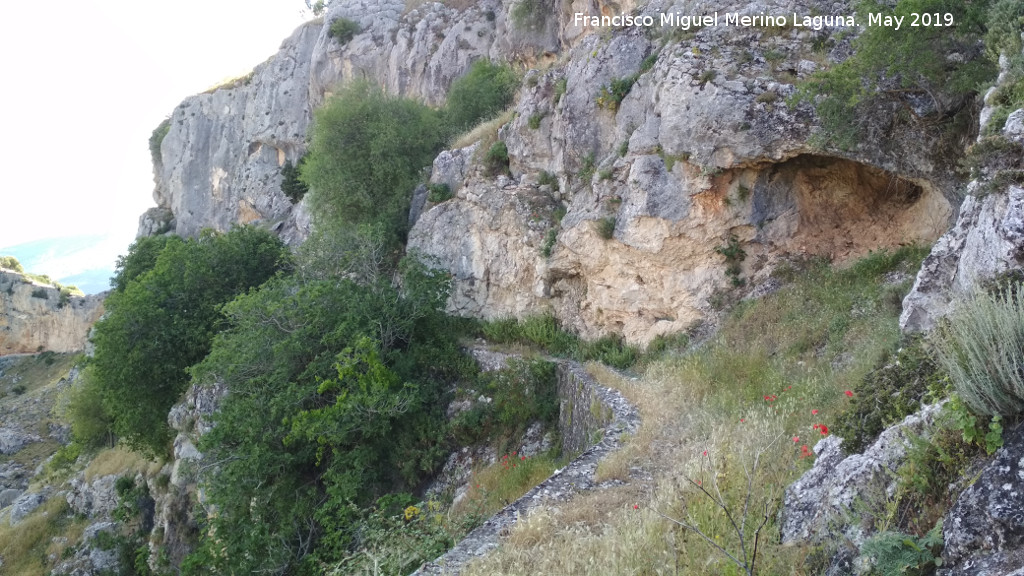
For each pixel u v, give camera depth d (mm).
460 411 13750
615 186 13516
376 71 36812
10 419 41250
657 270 12969
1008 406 3232
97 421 29703
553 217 15414
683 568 4312
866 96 9453
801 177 11758
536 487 7090
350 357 13523
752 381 8805
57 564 23109
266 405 13414
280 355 14094
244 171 45781
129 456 25906
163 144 54031
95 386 23031
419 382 14422
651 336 13188
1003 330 3293
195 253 21469
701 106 11523
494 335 15953
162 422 21344
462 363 14672
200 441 13680
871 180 11266
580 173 14789
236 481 12641
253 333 14492
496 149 17359
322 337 14281
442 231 17844
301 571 11422
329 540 11250
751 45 11641
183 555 18141
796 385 7785
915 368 4426
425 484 13023
